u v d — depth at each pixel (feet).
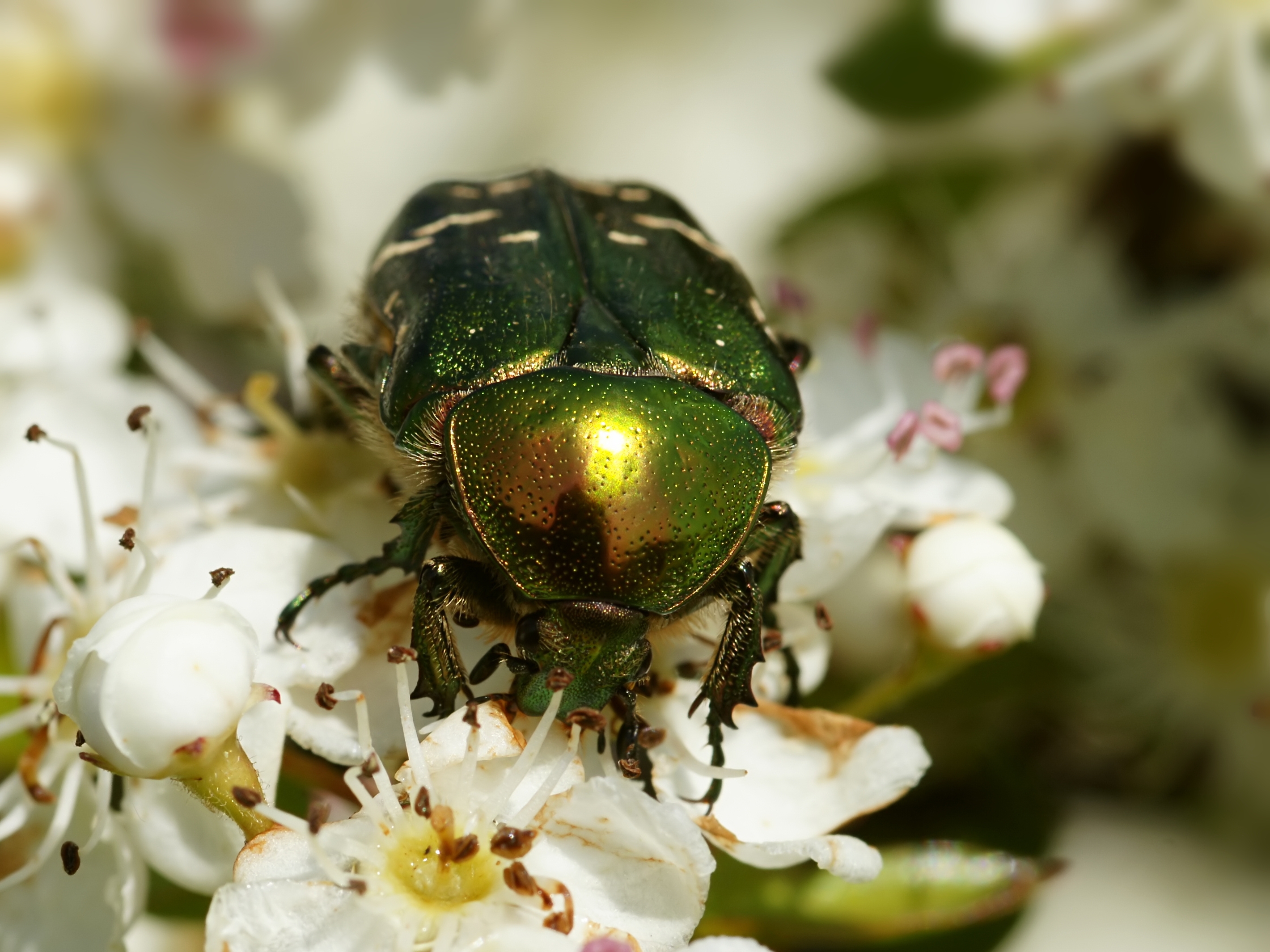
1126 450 0.40
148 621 0.30
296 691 0.32
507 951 0.30
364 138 0.44
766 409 0.32
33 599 0.34
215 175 0.41
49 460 0.36
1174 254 0.41
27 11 0.41
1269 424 0.41
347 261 0.43
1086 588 0.40
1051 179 0.41
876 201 0.41
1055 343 0.41
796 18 0.48
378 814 0.31
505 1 0.41
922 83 0.39
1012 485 0.40
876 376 0.36
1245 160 0.38
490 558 0.31
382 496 0.34
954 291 0.41
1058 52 0.39
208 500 0.35
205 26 0.41
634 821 0.30
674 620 0.31
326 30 0.41
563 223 0.33
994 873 0.35
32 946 0.32
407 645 0.32
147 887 0.33
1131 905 0.41
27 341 0.38
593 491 0.30
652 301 0.32
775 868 0.33
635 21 0.48
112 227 0.41
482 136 0.46
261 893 0.30
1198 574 0.40
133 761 0.30
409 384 0.32
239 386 0.40
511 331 0.32
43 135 0.41
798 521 0.32
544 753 0.31
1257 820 0.41
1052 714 0.40
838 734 0.32
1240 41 0.38
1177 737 0.40
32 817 0.33
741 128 0.47
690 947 0.30
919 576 0.34
